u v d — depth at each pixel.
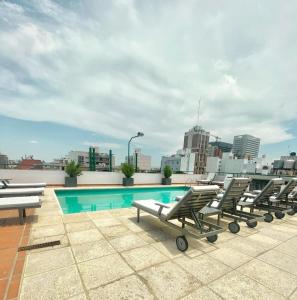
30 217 4.48
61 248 2.91
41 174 10.58
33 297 1.83
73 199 9.12
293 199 6.29
